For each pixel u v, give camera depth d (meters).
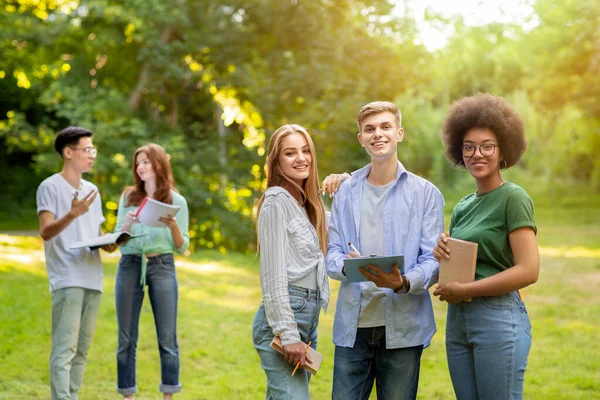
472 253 3.45
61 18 17.38
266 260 3.51
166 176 5.66
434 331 3.92
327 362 7.21
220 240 18.08
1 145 29.33
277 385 3.51
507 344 3.44
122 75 18.98
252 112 19.00
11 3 18.45
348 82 17.41
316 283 3.63
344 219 4.02
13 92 26.97
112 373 6.58
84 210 4.97
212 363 7.12
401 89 19.17
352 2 18.75
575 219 24.36
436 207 3.93
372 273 3.57
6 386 6.03
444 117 3.83
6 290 10.35
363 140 3.94
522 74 32.78
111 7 16.77
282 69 18.31
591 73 27.19
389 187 3.93
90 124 16.59
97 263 5.18
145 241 5.47
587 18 26.89
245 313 9.61
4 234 20.58
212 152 17.88
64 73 17.81
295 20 17.86
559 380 6.45
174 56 17.97
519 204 3.47
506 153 3.63
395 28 19.11
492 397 3.46
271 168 3.73
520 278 3.40
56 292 5.01
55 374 4.90
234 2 17.95
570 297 10.73
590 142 29.86
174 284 5.58
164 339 5.54
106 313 9.01
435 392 6.14
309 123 17.02
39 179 29.81
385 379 3.90
